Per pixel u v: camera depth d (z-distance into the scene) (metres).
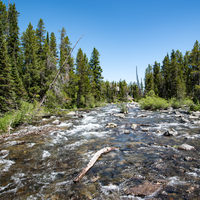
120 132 9.20
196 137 7.23
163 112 19.31
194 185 3.28
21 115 11.47
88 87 35.34
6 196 3.18
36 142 7.31
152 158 4.95
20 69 24.95
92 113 21.44
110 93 76.62
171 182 3.44
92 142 7.26
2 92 14.54
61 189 3.39
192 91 46.53
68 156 5.46
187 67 53.81
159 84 59.56
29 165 4.73
